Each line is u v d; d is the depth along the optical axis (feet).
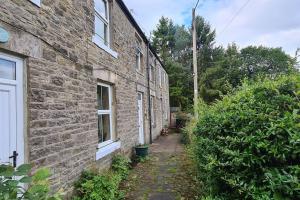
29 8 11.64
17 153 10.88
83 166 16.48
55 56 13.65
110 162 21.88
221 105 12.49
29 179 6.26
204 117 14.53
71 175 14.84
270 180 7.18
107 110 22.82
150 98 45.88
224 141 10.03
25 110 11.39
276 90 8.86
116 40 25.02
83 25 17.39
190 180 19.94
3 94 10.49
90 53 18.39
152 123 48.01
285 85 8.94
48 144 12.67
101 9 23.08
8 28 10.37
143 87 39.58
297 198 6.75
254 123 8.69
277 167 7.79
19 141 11.05
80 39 16.80
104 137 22.48
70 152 14.83
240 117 9.45
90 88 18.13
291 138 7.26
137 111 34.09
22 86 11.41
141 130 39.29
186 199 16.02
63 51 14.49
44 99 12.51
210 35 115.44
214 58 110.63
